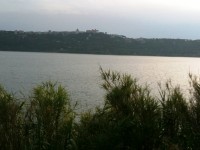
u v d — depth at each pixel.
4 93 5.10
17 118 4.84
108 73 5.58
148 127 4.65
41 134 4.77
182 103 5.09
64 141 4.70
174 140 4.86
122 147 4.52
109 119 4.97
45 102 4.93
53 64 125.00
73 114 5.17
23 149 4.48
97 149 4.42
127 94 5.27
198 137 4.91
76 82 53.16
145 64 151.62
